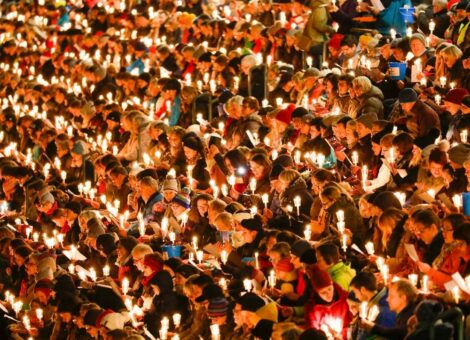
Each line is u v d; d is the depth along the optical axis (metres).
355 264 36.94
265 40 64.69
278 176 44.22
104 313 39.19
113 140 59.75
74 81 73.19
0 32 85.25
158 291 38.78
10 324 43.88
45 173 58.44
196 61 64.81
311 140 47.03
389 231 36.50
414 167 42.16
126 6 82.00
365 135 46.22
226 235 41.12
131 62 72.75
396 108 48.97
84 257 44.94
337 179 44.66
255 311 33.91
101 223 46.31
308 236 39.09
